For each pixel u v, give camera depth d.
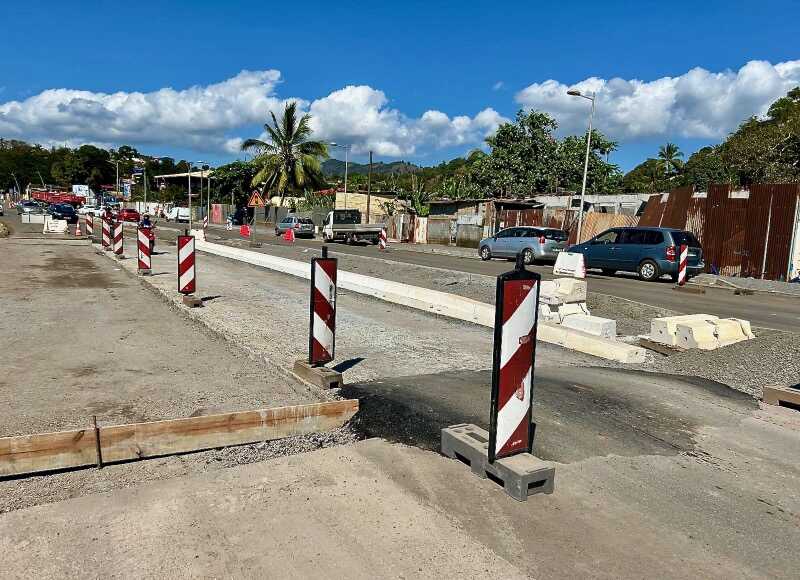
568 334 8.09
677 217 22.34
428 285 15.26
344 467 3.88
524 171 46.44
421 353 7.43
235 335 7.91
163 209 76.44
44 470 3.77
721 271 20.69
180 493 3.45
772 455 4.39
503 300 3.46
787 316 11.64
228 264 18.80
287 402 5.33
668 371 7.07
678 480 3.90
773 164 30.36
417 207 44.38
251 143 57.28
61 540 2.92
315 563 2.79
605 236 19.84
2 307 9.91
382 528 3.12
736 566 2.94
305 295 12.19
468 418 4.90
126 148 127.06
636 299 13.34
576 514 3.38
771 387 5.64
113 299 11.09
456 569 2.79
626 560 2.94
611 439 4.55
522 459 3.66
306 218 42.75
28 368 6.26
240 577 2.67
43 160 144.88
